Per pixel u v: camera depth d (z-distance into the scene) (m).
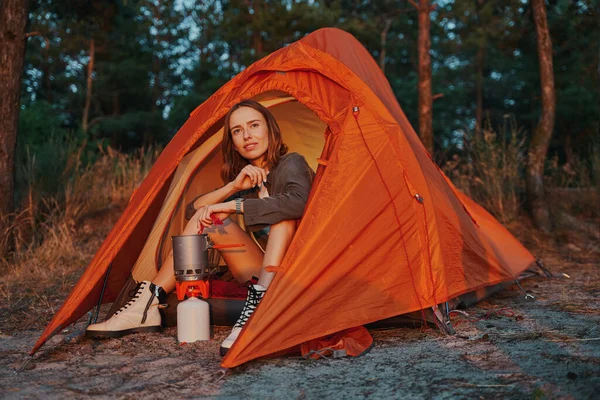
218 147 3.59
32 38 25.50
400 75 30.62
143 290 3.19
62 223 6.55
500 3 13.79
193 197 3.65
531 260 4.74
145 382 2.32
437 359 2.50
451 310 3.41
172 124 26.44
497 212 7.18
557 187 8.19
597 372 2.20
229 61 29.16
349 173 2.94
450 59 30.42
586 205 7.61
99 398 2.15
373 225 2.91
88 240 6.70
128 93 29.83
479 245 3.60
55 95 29.20
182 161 3.55
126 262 3.56
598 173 7.64
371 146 3.05
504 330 3.01
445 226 3.22
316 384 2.23
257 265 3.30
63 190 7.17
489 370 2.30
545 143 7.00
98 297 3.35
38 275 5.18
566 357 2.44
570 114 21.08
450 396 2.02
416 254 3.00
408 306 2.94
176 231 3.55
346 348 2.63
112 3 8.77
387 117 3.22
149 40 30.66
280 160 3.12
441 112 27.77
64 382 2.35
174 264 3.02
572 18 8.68
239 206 2.94
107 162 8.41
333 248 2.76
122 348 2.88
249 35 23.86
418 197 3.04
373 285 2.88
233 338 2.66
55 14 8.87
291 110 4.30
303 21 21.38
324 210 2.81
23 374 2.48
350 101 3.19
